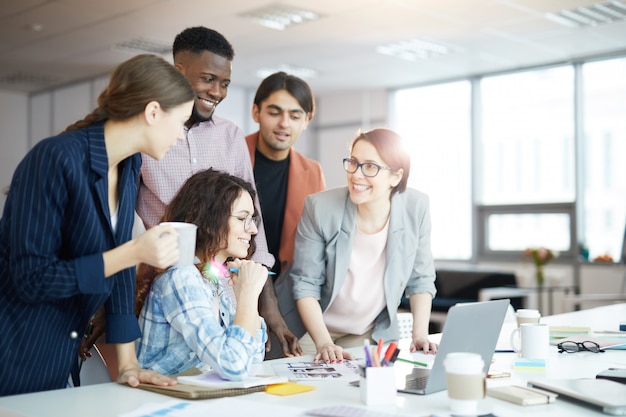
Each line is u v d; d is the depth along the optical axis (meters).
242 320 1.69
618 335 2.42
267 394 1.54
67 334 1.65
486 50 7.24
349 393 1.55
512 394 1.48
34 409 1.40
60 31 6.64
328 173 9.64
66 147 1.52
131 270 1.71
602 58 7.39
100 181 1.58
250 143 3.06
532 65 7.89
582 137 7.61
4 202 1.59
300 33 6.60
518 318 2.41
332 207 2.42
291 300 2.55
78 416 1.35
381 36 6.71
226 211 1.88
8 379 1.58
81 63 7.98
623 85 7.31
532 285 6.96
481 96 8.48
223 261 1.95
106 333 1.69
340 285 2.41
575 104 7.63
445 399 1.49
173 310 1.69
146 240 1.49
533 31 6.51
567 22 6.25
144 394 1.54
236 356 1.58
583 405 1.45
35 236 1.48
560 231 7.77
